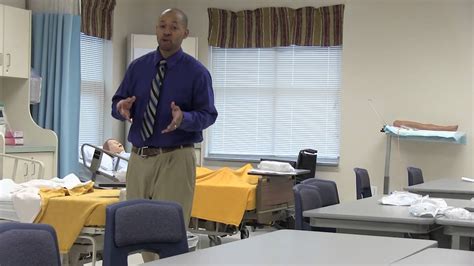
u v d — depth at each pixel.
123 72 8.05
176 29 3.36
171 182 3.38
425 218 3.12
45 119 6.24
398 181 7.68
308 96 8.15
